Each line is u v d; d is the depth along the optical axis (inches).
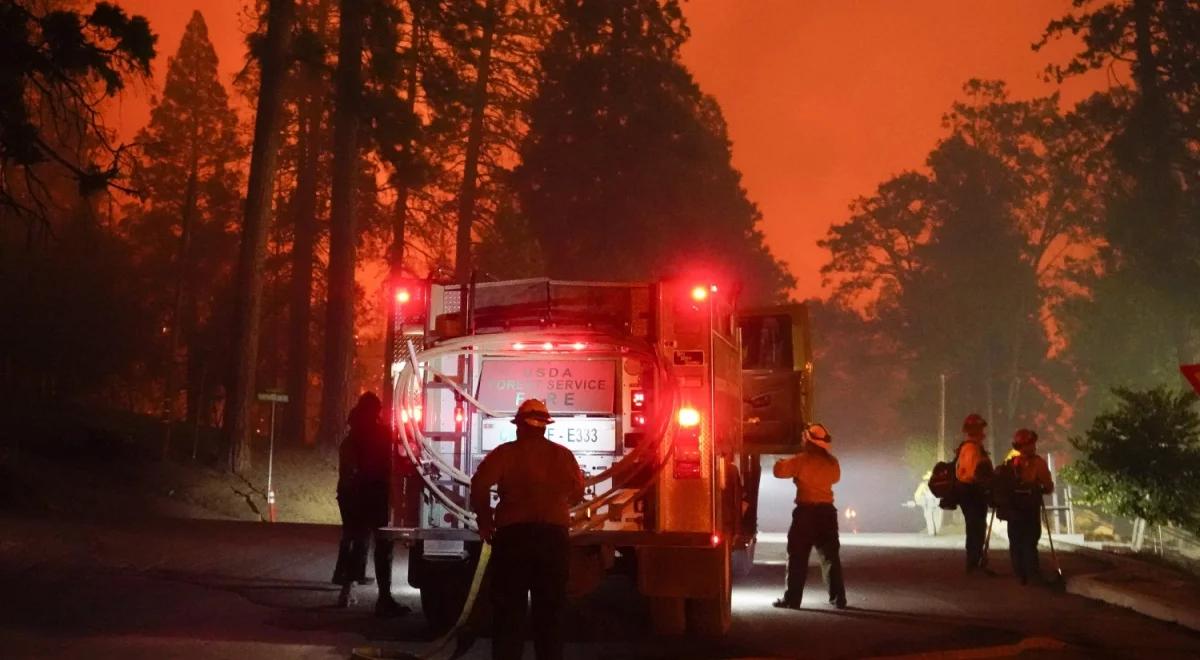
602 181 1907.0
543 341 434.6
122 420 1357.0
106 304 1492.4
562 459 344.2
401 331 453.4
